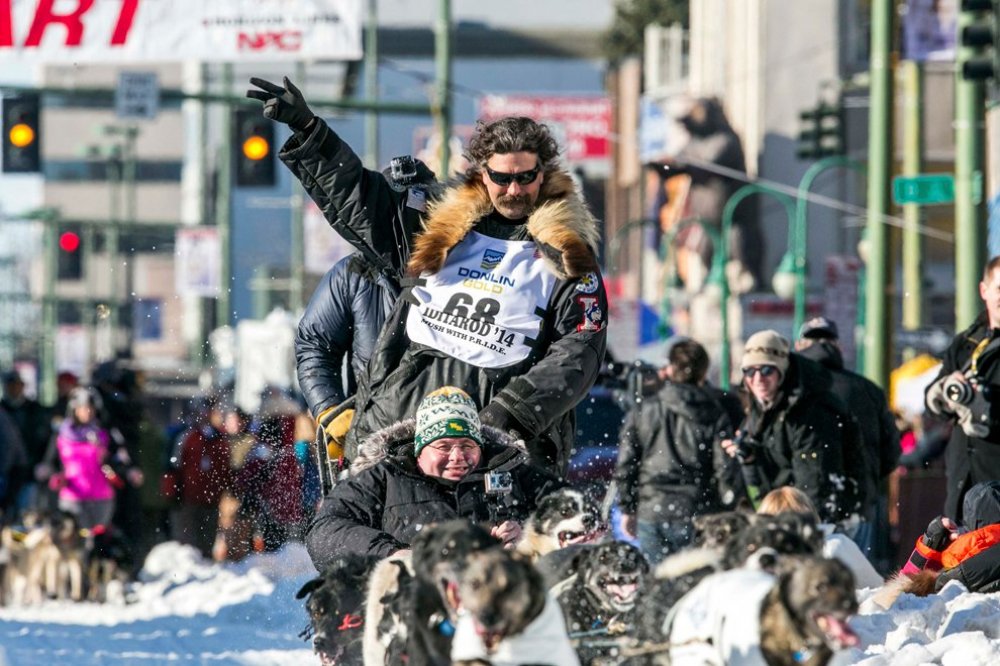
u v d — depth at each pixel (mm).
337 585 15438
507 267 18203
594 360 17875
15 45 58125
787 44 108875
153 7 58156
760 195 110000
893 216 48062
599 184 189125
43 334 172625
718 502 27875
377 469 16875
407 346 18375
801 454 26453
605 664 13305
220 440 45344
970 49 44938
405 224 19109
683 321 116688
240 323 90938
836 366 29578
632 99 172000
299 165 18859
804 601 11016
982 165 45844
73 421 44531
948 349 26047
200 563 45875
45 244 170750
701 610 12039
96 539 43344
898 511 35562
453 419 16516
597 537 15578
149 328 196375
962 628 19844
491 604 11539
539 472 17078
